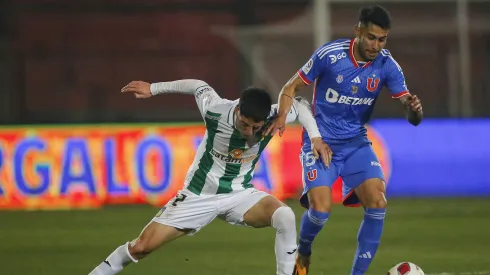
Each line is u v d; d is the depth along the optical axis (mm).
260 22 63469
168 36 63812
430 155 47719
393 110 54156
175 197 20109
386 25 20266
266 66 54750
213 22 64312
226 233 35531
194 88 20281
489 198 46750
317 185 21562
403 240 33469
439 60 56719
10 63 58688
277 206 19797
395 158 47500
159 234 19594
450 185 47812
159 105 61062
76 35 63656
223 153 19703
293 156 45281
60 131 44719
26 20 63094
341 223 38156
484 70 58875
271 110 20562
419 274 20172
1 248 32250
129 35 64062
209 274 26312
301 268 22688
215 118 19344
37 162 44562
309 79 21625
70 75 61844
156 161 44875
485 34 59062
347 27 54656
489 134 48125
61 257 30047
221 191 20062
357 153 22078
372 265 27797
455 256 29547
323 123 22219
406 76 56719
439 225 37500
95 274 19438
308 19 55250
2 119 56719
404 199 46594
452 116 52812
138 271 26844
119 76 62031
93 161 44719
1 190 44594
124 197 44812
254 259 29000
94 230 36844
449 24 55875
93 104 61625
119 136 44875
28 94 61281
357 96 21812
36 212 43188
